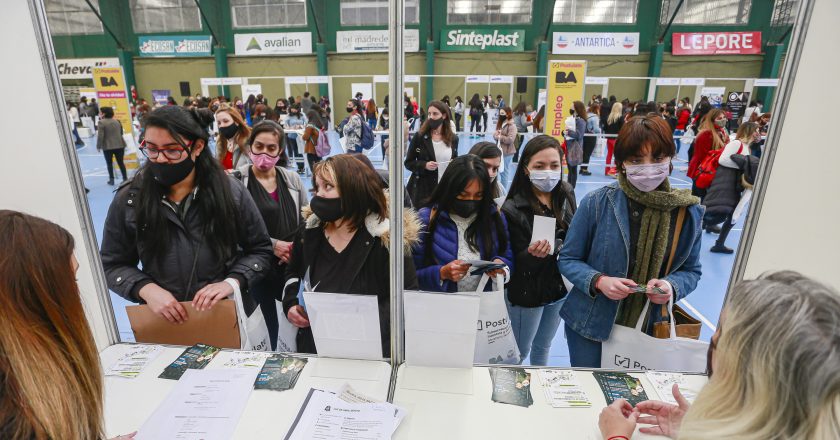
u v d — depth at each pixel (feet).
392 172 3.17
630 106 28.58
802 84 3.27
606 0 40.63
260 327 4.66
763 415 1.60
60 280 1.89
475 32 41.86
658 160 3.85
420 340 3.56
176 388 3.38
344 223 4.20
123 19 43.06
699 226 4.07
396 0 2.80
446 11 41.91
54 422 1.79
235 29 43.27
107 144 18.90
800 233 3.46
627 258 4.09
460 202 4.77
